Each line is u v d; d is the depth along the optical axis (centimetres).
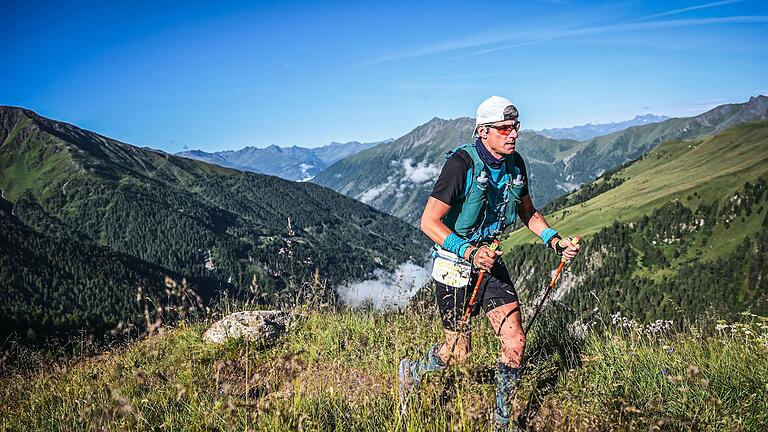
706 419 335
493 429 336
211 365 602
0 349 660
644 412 336
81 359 681
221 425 367
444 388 378
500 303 388
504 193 402
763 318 453
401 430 347
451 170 390
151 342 658
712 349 451
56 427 478
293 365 423
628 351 441
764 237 16175
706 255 17725
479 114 389
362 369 556
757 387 377
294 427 328
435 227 391
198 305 607
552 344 489
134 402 433
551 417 347
